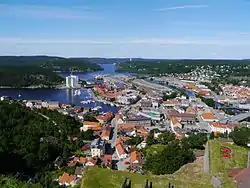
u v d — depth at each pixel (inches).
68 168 5516.7
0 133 6781.5
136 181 1999.3
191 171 2642.7
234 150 2679.6
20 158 5561.0
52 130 7564.0
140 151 6318.9
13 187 1785.2
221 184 1963.6
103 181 1983.3
